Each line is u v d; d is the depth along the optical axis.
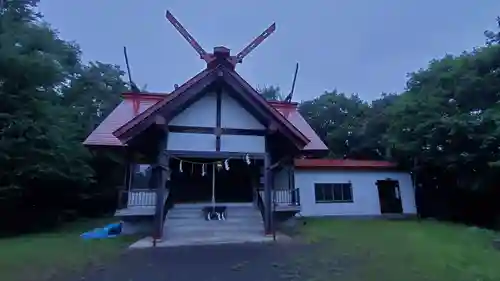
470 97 18.47
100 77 29.86
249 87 11.14
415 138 19.77
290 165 14.87
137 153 13.34
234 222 11.57
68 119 19.00
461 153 17.77
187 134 11.23
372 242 9.40
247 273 6.35
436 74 20.91
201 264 7.05
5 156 13.00
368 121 29.52
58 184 16.55
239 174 16.58
